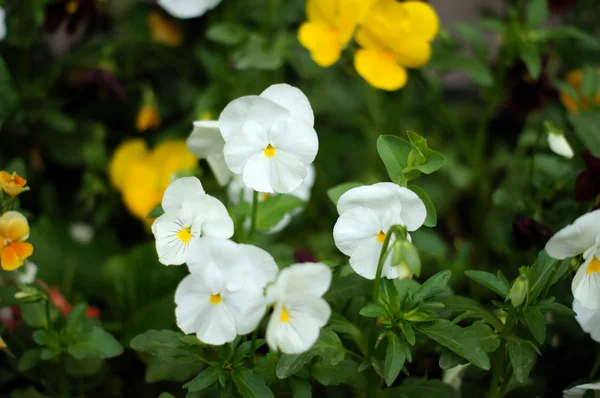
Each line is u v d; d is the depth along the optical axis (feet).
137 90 2.47
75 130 2.40
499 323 1.77
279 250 2.09
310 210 2.43
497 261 2.34
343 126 2.57
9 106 2.26
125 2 2.57
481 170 2.39
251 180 1.69
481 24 2.27
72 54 2.36
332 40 2.14
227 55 2.50
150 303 2.12
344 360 1.78
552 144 1.96
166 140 2.38
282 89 1.71
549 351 2.00
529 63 2.19
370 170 2.46
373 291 1.72
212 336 1.65
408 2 2.12
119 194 2.41
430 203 1.73
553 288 1.92
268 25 2.34
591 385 1.76
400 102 2.43
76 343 1.86
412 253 1.61
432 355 2.00
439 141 2.54
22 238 1.78
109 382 2.06
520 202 2.05
